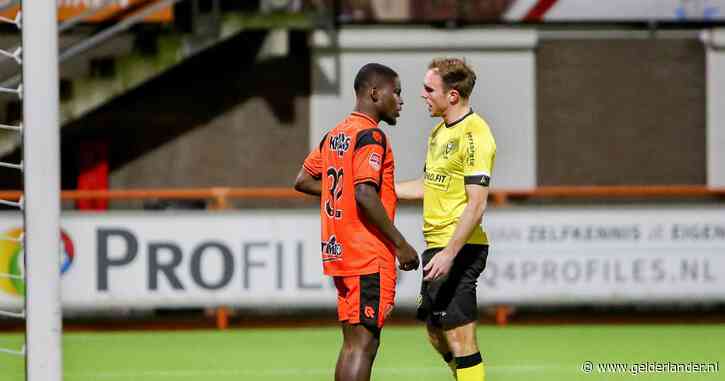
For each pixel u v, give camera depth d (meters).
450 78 19.14
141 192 35.69
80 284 35.34
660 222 36.91
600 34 45.47
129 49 43.06
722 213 37.09
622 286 36.78
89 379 26.53
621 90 45.75
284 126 45.06
